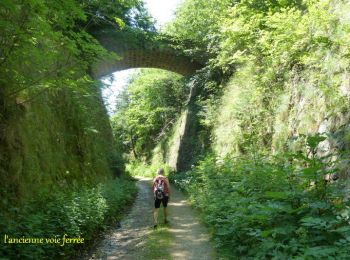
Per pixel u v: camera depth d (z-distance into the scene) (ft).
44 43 21.44
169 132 113.91
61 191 29.35
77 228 22.66
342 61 24.79
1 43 18.29
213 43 63.72
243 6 46.42
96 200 30.42
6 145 23.80
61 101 39.99
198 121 77.20
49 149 32.12
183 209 41.68
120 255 23.04
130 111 134.41
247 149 40.04
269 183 20.63
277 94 37.19
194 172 56.90
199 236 26.96
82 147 43.42
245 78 47.85
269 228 16.85
